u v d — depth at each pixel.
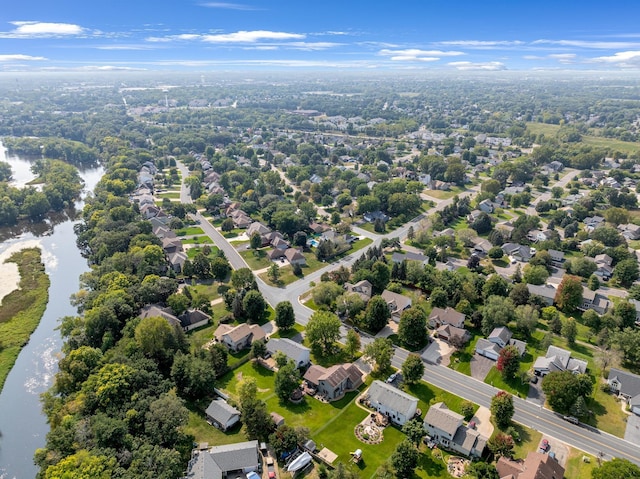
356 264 172.62
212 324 142.38
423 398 109.75
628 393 108.62
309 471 88.94
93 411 98.25
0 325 147.75
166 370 115.94
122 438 88.44
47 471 78.69
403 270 168.25
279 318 136.25
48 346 138.75
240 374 118.56
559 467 85.31
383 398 103.69
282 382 106.38
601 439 97.44
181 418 93.00
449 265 180.75
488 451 93.31
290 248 194.75
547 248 194.00
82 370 108.19
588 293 153.62
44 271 187.75
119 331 131.00
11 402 115.44
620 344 122.81
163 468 81.75
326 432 98.50
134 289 144.50
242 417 98.62
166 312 139.00
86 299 146.88
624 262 170.00
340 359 125.62
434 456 92.19
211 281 172.12
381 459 91.19
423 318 130.25
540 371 117.44
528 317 134.00
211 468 85.25
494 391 113.06
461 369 121.62
